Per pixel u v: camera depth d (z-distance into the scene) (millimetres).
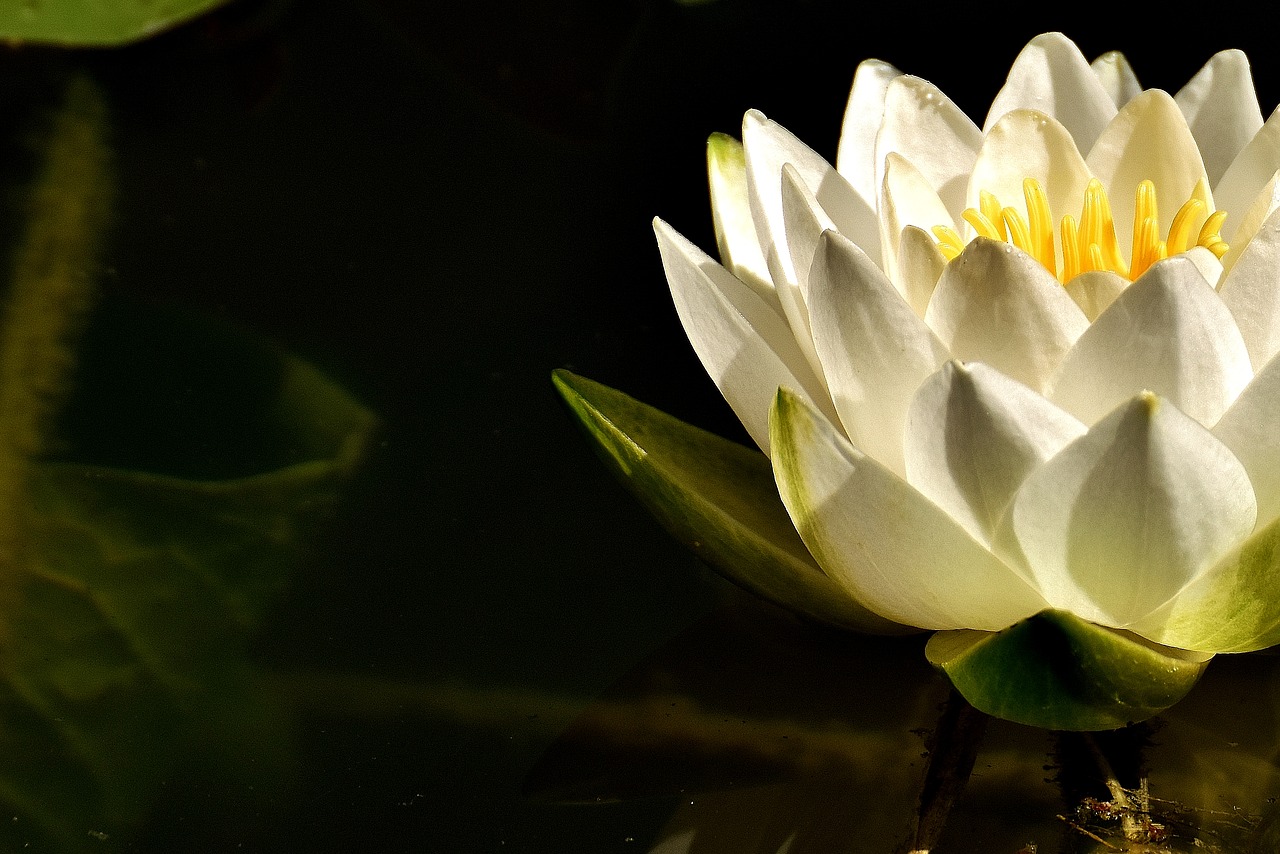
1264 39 1883
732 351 1602
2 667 1606
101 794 1584
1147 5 2033
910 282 1588
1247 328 1571
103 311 1696
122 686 1604
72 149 1942
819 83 2002
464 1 2133
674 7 2277
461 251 1736
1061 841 1566
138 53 2215
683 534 1604
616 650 1611
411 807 1582
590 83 2080
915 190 1605
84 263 1712
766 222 1611
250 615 1618
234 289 1707
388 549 1634
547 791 1584
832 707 1598
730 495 1615
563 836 1577
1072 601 1571
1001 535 1568
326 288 1708
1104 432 1552
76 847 1575
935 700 1598
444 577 1627
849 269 1572
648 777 1586
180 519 1639
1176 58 1858
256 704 1601
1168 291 1557
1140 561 1562
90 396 1669
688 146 1952
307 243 1752
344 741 1594
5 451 1651
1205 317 1559
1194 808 1570
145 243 1733
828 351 1586
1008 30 2039
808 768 1586
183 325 1692
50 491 1643
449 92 2172
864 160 1638
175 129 2021
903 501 1567
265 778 1587
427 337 1691
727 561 1601
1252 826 1566
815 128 1866
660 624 1617
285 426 1664
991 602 1576
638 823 1578
